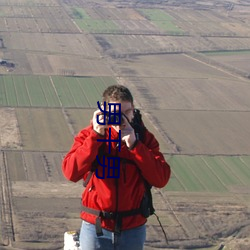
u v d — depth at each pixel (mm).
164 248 50469
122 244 7984
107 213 7871
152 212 8234
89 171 7977
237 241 53469
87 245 8062
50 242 50844
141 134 7965
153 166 7699
